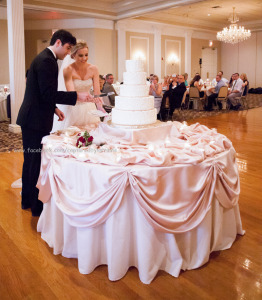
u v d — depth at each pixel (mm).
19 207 3023
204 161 1989
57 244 2209
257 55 15727
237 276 1956
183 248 2027
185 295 1789
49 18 10875
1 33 9758
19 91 6652
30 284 1906
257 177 3734
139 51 12406
